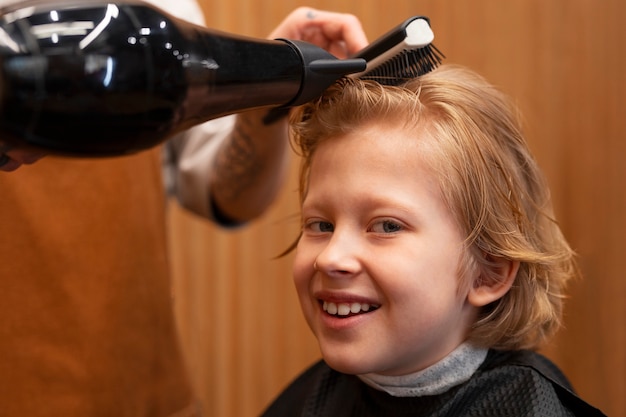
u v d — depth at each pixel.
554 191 1.37
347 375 0.75
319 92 0.56
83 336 0.84
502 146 0.65
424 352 0.61
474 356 0.64
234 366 1.45
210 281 1.44
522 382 0.62
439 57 0.64
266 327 1.44
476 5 1.36
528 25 1.36
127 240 0.88
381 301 0.58
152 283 0.92
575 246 1.37
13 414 0.81
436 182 0.59
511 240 0.63
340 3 1.37
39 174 0.82
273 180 0.93
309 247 0.62
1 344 0.80
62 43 0.40
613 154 1.34
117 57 0.41
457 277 0.60
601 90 1.34
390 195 0.58
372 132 0.60
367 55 0.62
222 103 0.48
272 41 0.53
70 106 0.41
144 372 0.91
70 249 0.84
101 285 0.86
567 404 0.63
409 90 0.62
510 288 0.64
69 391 0.84
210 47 0.47
